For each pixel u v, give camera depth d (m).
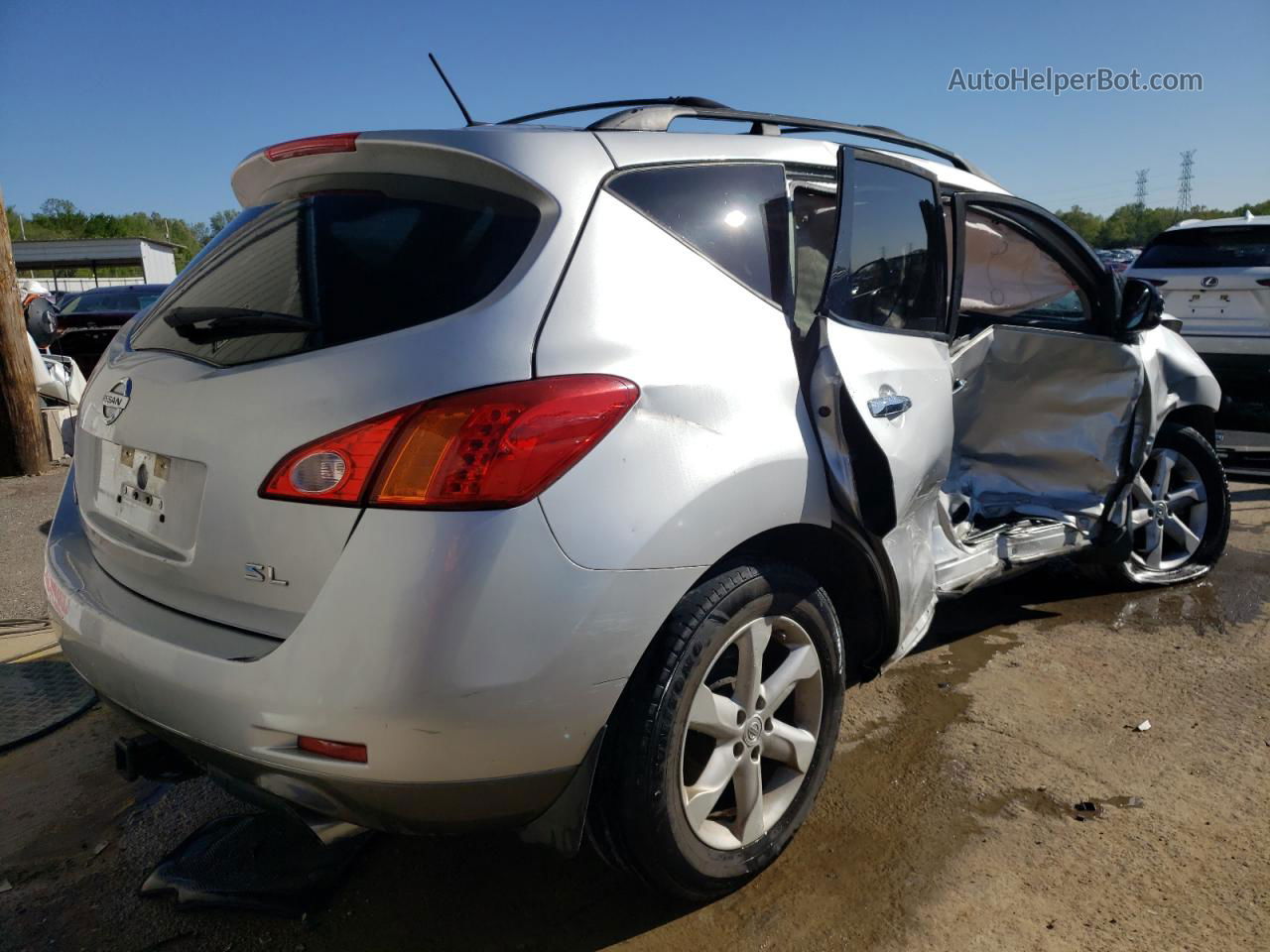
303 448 1.76
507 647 1.69
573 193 1.98
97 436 2.33
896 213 2.63
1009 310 4.07
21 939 2.19
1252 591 4.25
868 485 2.30
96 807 2.73
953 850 2.43
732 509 2.00
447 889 2.35
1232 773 2.76
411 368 1.75
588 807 2.00
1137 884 2.28
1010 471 4.04
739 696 2.16
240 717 1.76
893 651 2.60
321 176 2.24
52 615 2.28
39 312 8.51
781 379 2.20
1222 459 7.06
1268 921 2.15
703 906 2.25
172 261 45.03
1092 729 3.03
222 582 1.88
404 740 1.68
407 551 1.67
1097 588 4.30
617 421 1.84
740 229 2.27
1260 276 6.53
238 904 2.26
